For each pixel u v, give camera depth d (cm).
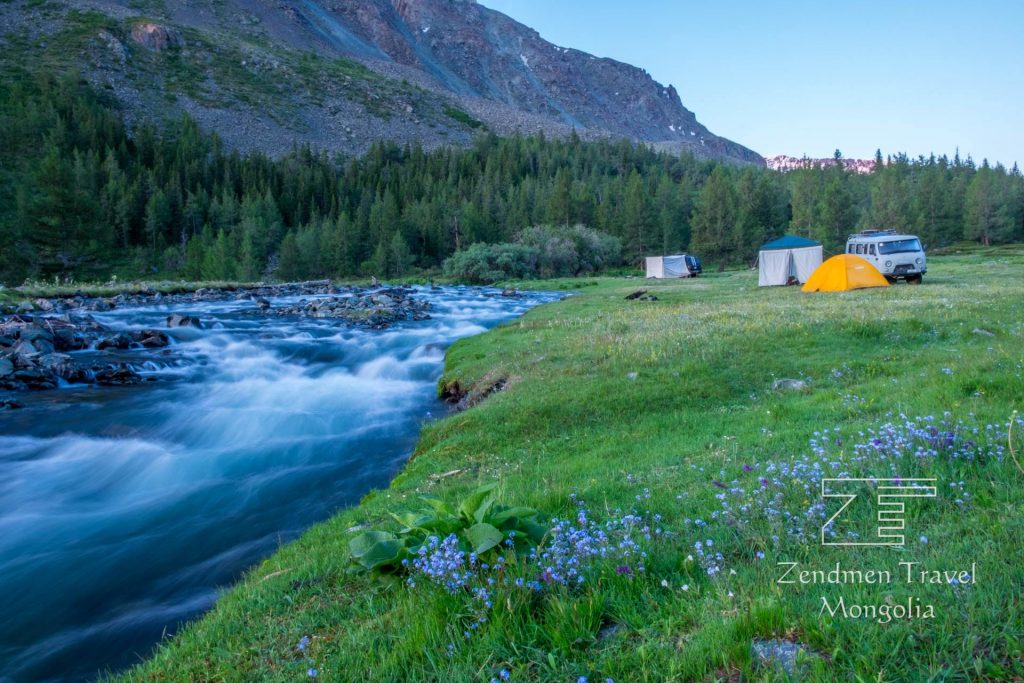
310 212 13038
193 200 11838
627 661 310
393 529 612
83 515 906
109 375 1909
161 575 718
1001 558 352
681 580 394
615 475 728
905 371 1173
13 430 1360
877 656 277
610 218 11525
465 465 932
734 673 285
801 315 1906
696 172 19662
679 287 4362
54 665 550
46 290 4228
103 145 13500
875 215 10975
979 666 260
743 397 1155
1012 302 1984
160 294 4609
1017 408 752
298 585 522
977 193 10012
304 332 2912
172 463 1136
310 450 1209
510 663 323
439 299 4669
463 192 13788
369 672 347
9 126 11981
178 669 411
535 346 1830
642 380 1266
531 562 430
